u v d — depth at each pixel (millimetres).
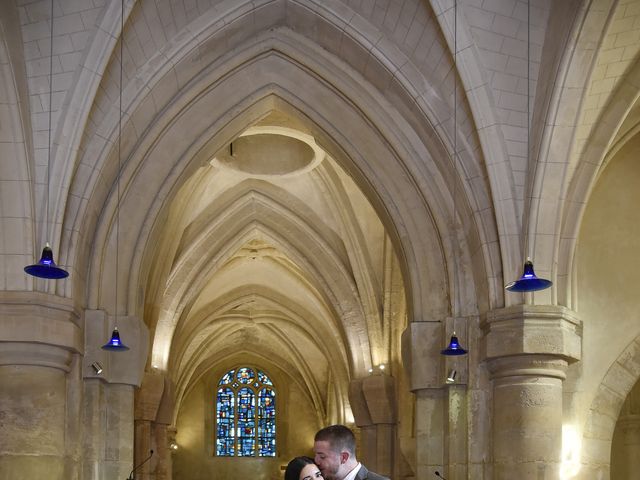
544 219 14734
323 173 23688
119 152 15555
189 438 41812
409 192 16609
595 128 14859
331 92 16547
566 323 14867
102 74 14266
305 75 16500
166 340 24406
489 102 14617
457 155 15430
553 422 14742
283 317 35688
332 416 38281
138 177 16203
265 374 42469
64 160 14359
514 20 14383
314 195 24656
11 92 13781
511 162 14875
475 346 15703
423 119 15688
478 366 15594
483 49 14469
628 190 16297
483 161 15156
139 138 15938
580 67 13875
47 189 14344
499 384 15086
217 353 41125
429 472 16062
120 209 16141
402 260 16953
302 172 23641
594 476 15383
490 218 15281
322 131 17016
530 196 14719
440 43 14875
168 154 16344
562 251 15133
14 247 14148
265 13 15773
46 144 14344
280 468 41656
